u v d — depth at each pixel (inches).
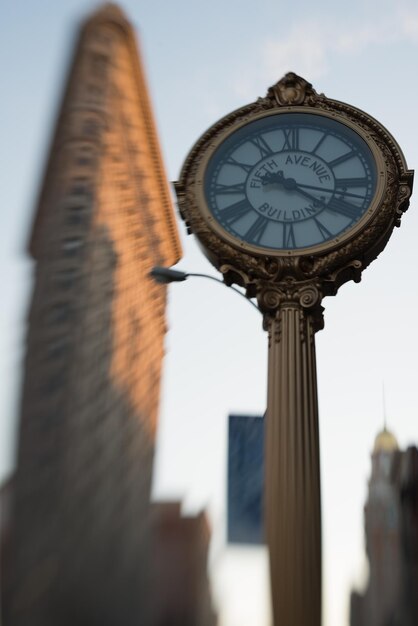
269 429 454.9
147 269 469.4
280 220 511.5
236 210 518.6
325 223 507.2
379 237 505.0
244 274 500.7
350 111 541.6
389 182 513.7
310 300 487.2
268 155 535.5
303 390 464.8
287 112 546.0
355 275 501.4
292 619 407.8
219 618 320.2
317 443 452.4
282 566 418.6
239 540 365.1
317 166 528.1
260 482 428.5
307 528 426.3
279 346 478.3
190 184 528.1
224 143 541.0
